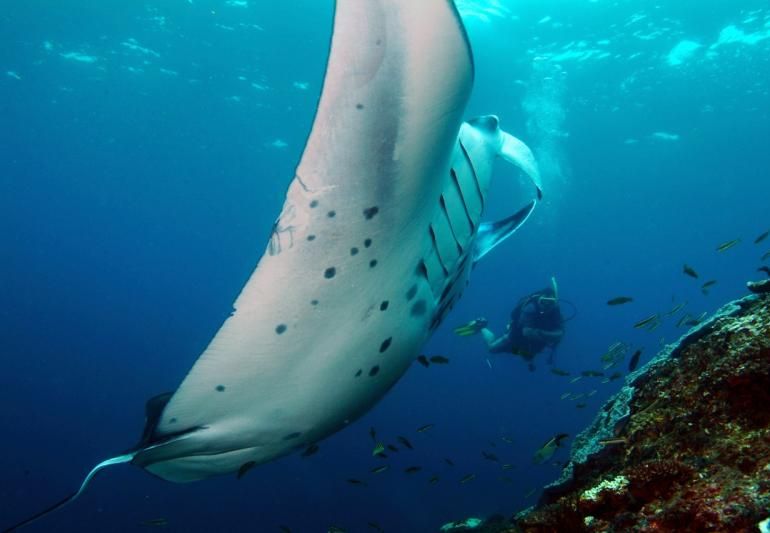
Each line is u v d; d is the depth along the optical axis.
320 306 1.78
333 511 14.98
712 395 1.62
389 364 2.16
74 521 15.47
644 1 14.18
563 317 9.02
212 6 15.01
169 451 2.00
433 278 2.19
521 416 28.59
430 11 1.44
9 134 27.09
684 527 1.20
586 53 16.47
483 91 18.34
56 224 53.19
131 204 41.19
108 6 15.20
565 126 21.89
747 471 1.28
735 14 14.69
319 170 1.58
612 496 1.47
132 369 42.12
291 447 2.24
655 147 24.33
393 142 1.62
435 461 19.89
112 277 80.75
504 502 14.59
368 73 1.49
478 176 2.29
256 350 1.78
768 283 2.01
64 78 19.89
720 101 19.81
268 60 17.64
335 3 1.38
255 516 14.78
